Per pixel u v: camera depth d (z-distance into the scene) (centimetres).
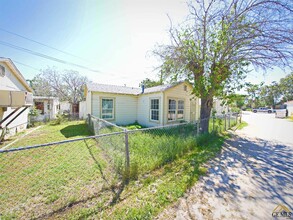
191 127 657
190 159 411
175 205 224
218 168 362
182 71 761
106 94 1078
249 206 224
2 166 372
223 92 732
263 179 309
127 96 1180
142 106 1180
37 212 215
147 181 291
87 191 264
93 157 428
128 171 303
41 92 2294
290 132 879
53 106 1884
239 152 492
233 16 644
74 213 211
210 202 232
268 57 617
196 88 707
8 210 219
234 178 312
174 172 332
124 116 1170
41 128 1030
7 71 832
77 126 1071
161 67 815
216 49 636
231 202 233
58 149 501
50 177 314
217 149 506
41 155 446
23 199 244
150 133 600
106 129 597
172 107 1060
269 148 542
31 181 301
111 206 224
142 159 360
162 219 197
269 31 588
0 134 692
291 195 254
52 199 242
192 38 705
